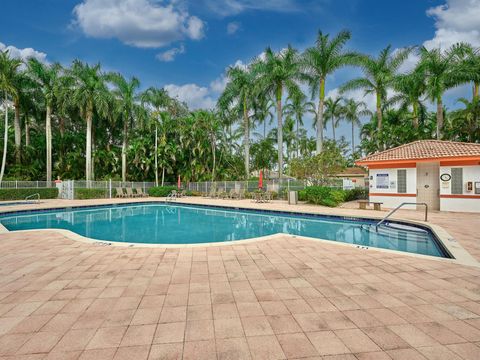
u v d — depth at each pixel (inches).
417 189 496.1
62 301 130.5
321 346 93.4
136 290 143.8
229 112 1162.0
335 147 807.7
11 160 982.4
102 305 126.1
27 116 1013.8
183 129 1130.7
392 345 93.6
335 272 171.2
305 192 637.9
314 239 270.4
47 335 101.1
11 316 115.7
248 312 118.5
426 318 112.1
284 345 94.2
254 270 176.1
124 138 1076.5
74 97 903.1
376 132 951.0
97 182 926.4
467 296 133.3
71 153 1096.2
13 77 868.6
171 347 93.6
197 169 1126.4
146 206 739.4
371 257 204.8
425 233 326.3
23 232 306.8
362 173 1282.0
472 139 732.7
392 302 127.3
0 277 164.1
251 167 1558.8
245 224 455.8
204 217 537.3
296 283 152.7
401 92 892.6
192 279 159.9
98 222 481.4
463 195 442.3
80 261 197.0
